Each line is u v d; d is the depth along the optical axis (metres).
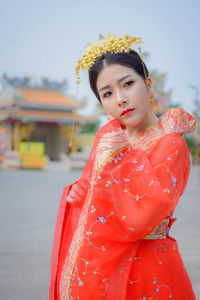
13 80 33.28
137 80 1.28
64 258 1.39
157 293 1.24
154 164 1.24
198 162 16.64
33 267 3.82
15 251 4.43
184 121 1.32
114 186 1.18
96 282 1.18
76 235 1.30
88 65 1.33
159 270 1.25
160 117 1.38
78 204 1.39
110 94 1.31
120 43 1.30
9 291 3.13
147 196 1.15
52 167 29.27
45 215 7.02
